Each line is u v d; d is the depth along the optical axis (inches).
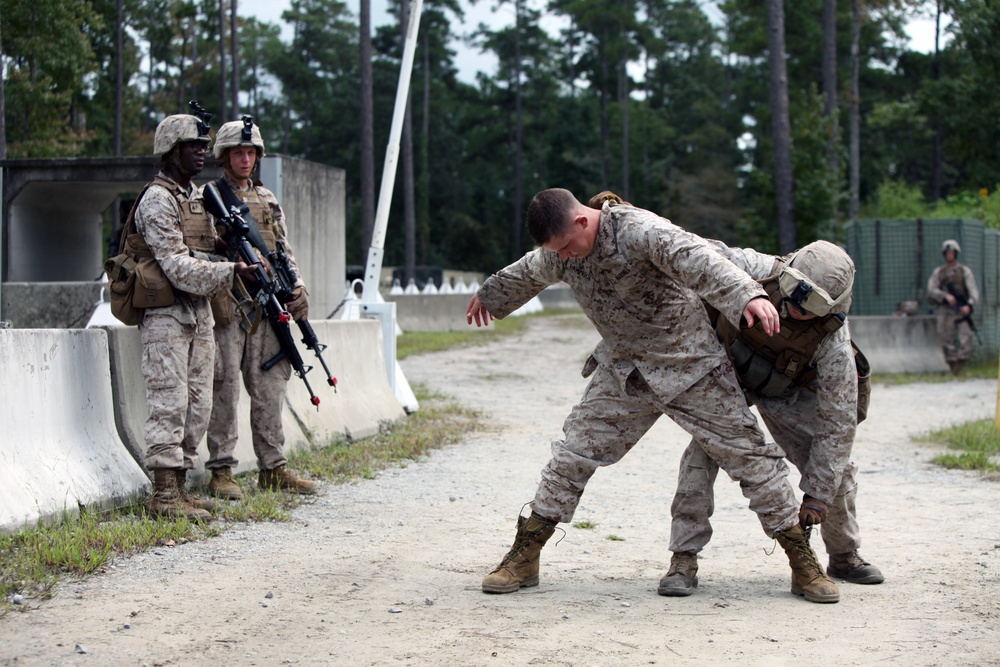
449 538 224.2
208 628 154.5
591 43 3449.8
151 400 224.2
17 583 172.1
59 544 189.8
